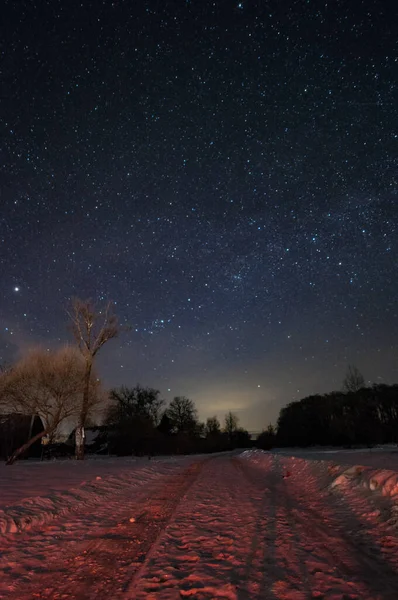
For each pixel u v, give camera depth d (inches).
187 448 2753.4
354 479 374.6
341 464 471.8
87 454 2101.4
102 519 278.7
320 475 481.4
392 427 2362.2
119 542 215.2
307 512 299.0
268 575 162.2
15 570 169.5
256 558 184.9
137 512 308.7
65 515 289.1
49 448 1659.7
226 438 4156.0
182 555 190.5
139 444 2143.2
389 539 210.7
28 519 248.2
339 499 335.6
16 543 210.4
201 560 182.7
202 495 407.8
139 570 169.3
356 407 2465.6
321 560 180.9
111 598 140.2
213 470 780.6
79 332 1065.5
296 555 188.5
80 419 1057.5
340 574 162.9
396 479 303.7
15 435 1455.5
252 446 4505.4
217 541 215.6
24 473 595.5
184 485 504.1
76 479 498.6
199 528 248.5
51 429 987.9
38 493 354.3
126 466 823.1
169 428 3075.8
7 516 244.5
